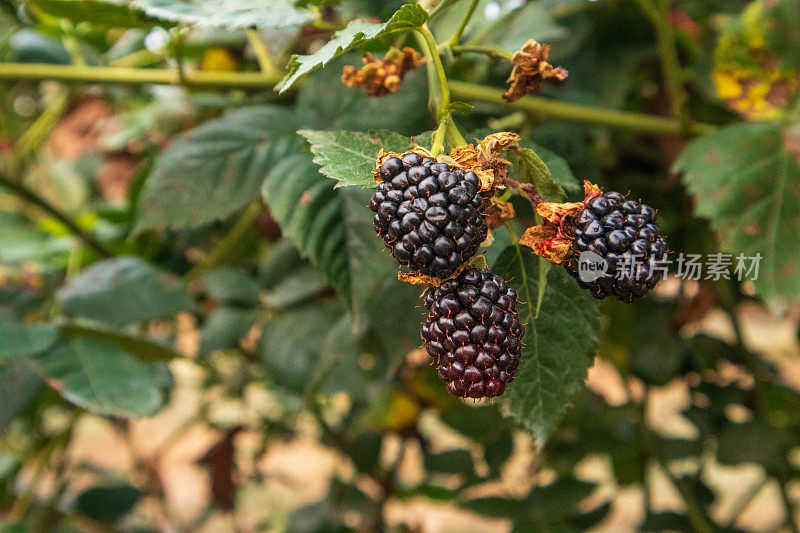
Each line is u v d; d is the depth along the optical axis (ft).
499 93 1.09
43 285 1.44
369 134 0.82
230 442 1.80
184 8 0.95
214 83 1.18
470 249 0.79
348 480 1.93
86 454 3.23
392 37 0.98
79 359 1.07
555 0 1.30
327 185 1.02
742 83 1.16
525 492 1.52
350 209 1.01
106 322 1.13
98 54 1.54
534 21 1.14
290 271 1.35
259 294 1.34
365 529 1.77
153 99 1.63
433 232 0.77
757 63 1.14
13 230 1.61
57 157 2.00
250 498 2.87
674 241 1.43
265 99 1.32
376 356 1.43
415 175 0.78
